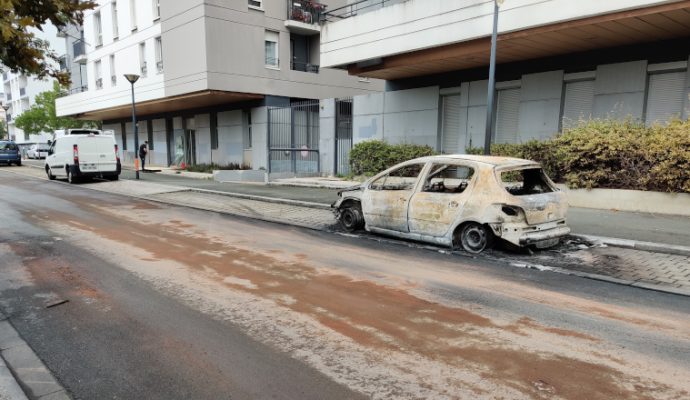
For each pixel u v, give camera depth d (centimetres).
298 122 2255
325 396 332
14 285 586
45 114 4562
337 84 2606
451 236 756
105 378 361
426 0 1366
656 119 1144
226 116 2573
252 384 349
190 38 2172
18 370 374
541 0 1111
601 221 923
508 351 401
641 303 521
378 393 335
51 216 1122
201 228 978
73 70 3631
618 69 1248
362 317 479
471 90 1573
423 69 1589
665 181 987
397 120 1803
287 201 1327
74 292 559
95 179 2089
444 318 476
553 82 1370
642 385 345
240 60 2208
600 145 1066
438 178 815
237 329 449
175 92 2323
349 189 932
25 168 2878
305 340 425
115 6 2834
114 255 738
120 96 2817
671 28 1078
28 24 434
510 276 620
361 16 1559
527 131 1437
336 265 677
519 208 694
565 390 337
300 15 2402
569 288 572
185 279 609
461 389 339
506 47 1272
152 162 3244
